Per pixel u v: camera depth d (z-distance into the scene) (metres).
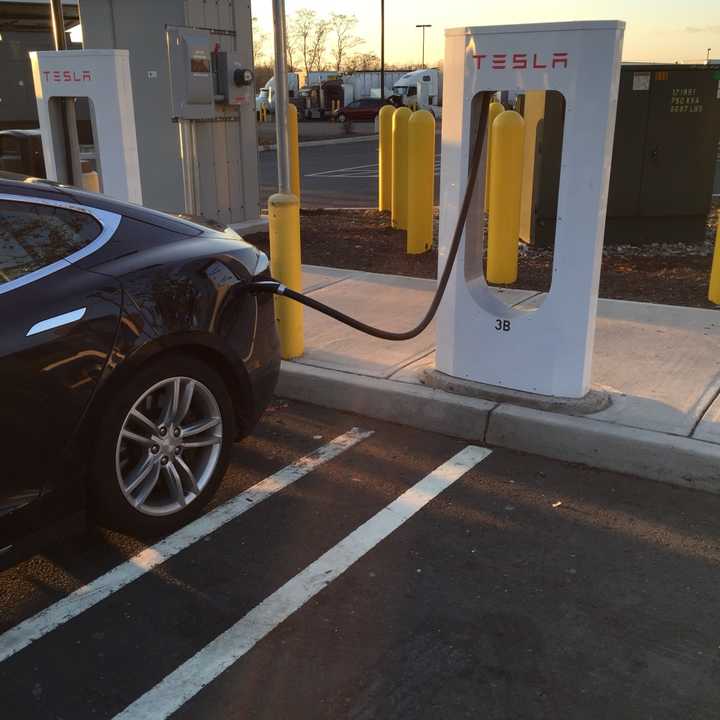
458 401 4.43
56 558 3.27
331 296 6.66
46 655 2.72
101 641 2.79
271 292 3.76
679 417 4.18
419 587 3.09
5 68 16.36
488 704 2.49
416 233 8.18
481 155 4.26
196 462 3.59
